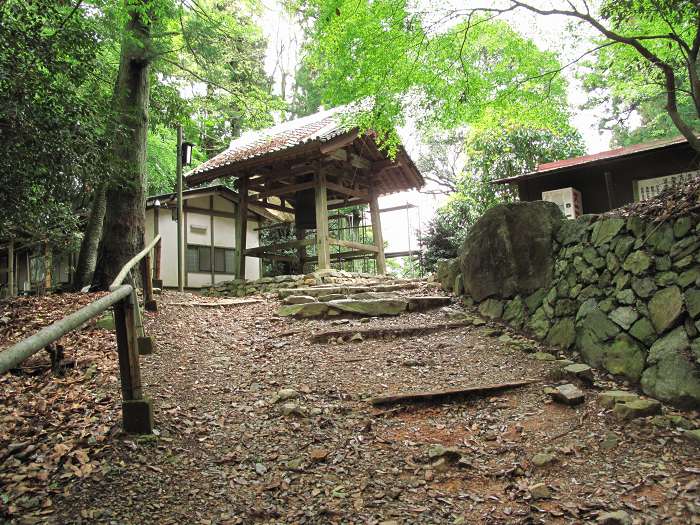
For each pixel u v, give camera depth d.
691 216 3.96
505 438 3.35
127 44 7.73
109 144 6.24
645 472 2.77
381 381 4.41
